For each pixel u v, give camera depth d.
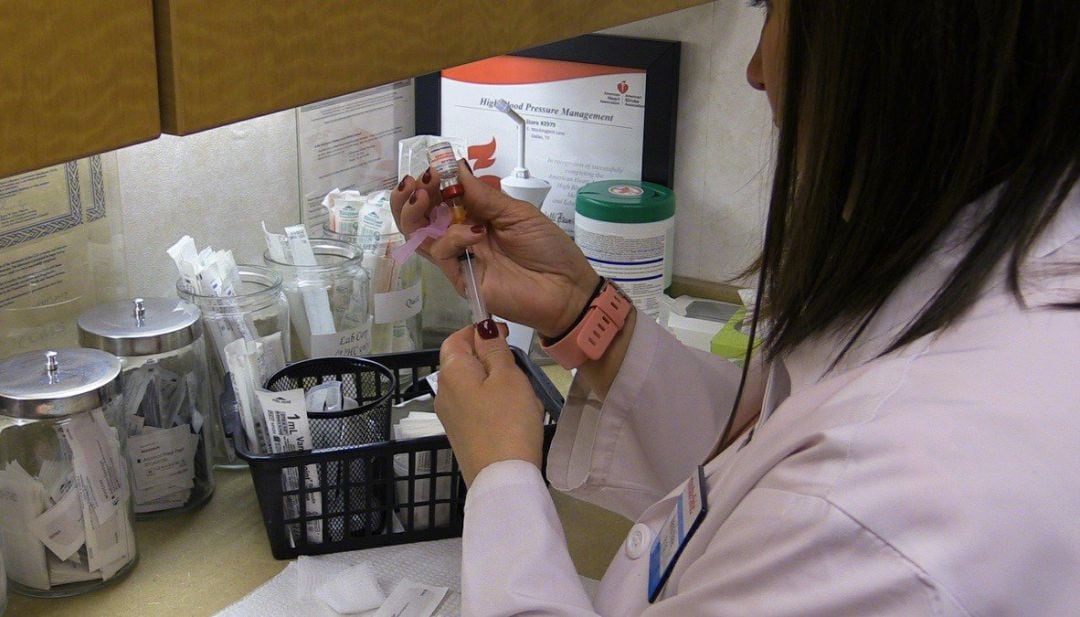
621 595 0.72
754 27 1.44
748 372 0.86
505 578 0.64
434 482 1.10
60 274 1.15
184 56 0.48
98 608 0.99
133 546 1.05
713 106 1.50
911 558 0.45
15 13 0.41
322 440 1.09
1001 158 0.51
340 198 1.38
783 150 0.60
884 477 0.47
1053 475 0.45
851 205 0.56
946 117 0.51
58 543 0.98
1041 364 0.48
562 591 0.64
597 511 1.19
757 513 0.52
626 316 0.98
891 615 0.45
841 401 0.52
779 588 0.49
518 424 0.74
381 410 1.13
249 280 1.26
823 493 0.49
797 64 0.57
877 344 0.56
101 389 0.96
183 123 0.49
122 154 1.20
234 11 0.50
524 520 0.67
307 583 1.04
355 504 1.11
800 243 0.59
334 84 0.57
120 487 1.01
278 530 1.07
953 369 0.49
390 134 1.60
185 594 1.02
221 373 1.20
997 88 0.49
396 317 1.37
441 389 0.79
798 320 0.61
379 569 1.07
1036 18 0.48
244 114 0.52
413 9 0.61
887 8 0.50
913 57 0.51
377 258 1.33
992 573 0.44
